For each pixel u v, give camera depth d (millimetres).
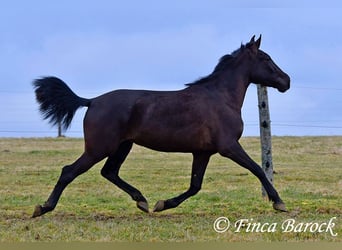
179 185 18953
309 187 18219
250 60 12547
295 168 24547
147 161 27781
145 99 11656
